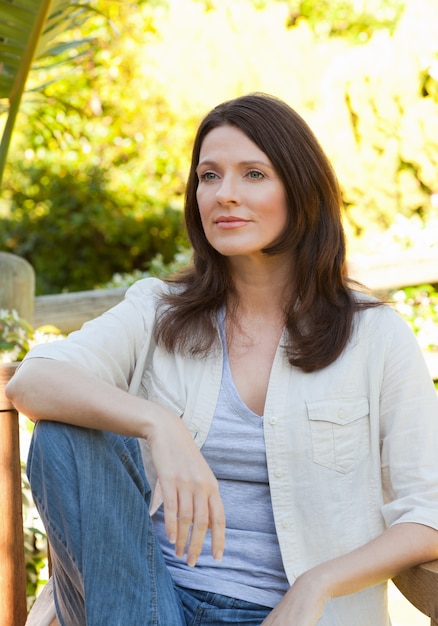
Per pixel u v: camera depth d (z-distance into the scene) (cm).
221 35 770
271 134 202
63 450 181
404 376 200
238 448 202
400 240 554
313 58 745
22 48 390
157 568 191
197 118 795
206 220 206
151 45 814
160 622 182
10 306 427
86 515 179
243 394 206
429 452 197
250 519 202
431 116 588
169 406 208
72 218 825
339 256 212
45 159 838
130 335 213
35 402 186
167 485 175
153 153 841
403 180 611
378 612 200
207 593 199
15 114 412
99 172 834
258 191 202
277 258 211
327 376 202
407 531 186
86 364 201
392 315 206
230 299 215
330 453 198
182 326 211
